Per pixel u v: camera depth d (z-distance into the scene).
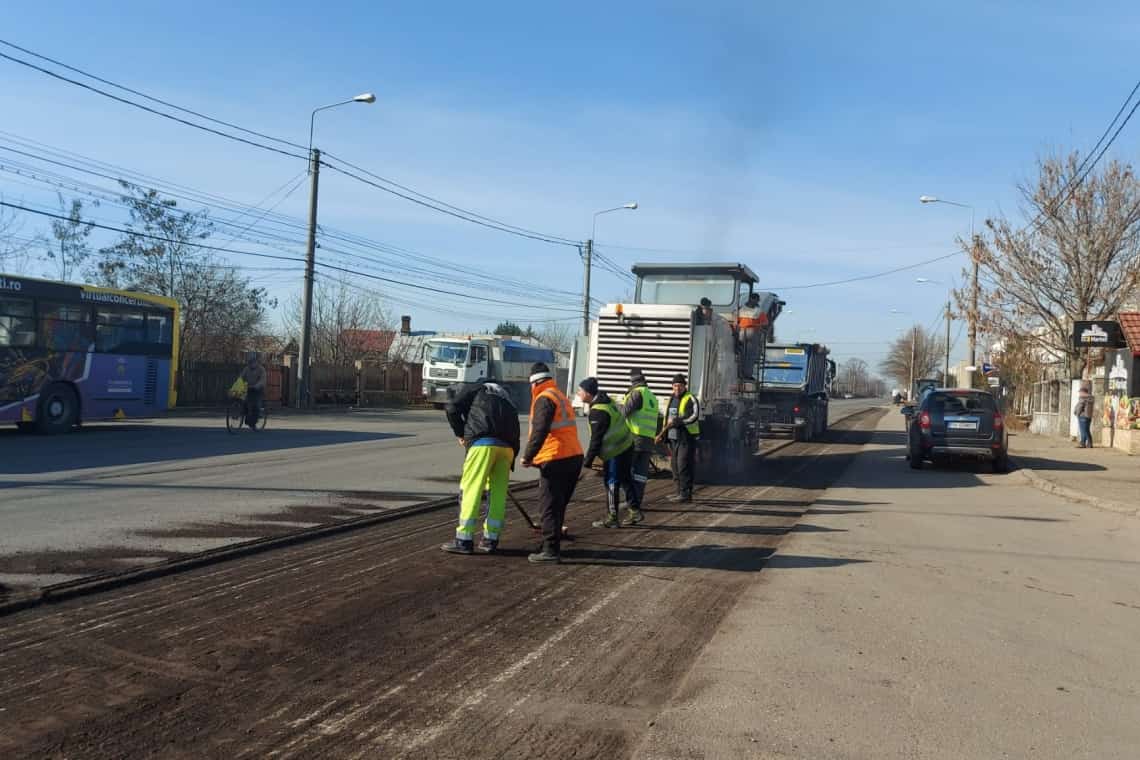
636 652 5.70
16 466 14.18
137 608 6.25
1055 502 13.53
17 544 8.13
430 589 7.09
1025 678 5.39
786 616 6.62
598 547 9.08
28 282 19.33
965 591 7.59
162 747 4.11
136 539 8.45
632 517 10.59
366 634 5.88
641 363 14.95
